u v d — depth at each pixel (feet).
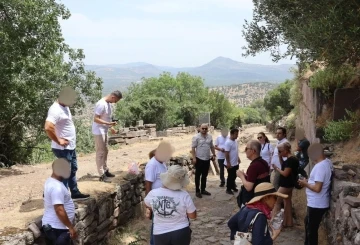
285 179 26.16
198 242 25.44
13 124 54.29
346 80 32.76
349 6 19.83
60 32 49.96
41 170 40.81
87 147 63.72
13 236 16.02
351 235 16.70
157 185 20.52
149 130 86.17
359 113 30.76
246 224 14.08
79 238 19.69
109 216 24.23
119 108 131.03
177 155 45.96
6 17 43.98
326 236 23.27
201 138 37.17
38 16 45.06
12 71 42.80
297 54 25.18
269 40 31.65
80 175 37.47
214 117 200.23
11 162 54.60
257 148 21.11
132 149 61.52
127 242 24.68
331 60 20.93
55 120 18.71
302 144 26.96
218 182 44.62
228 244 24.99
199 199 36.52
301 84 52.60
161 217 15.93
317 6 21.56
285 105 166.50
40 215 18.76
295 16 26.94
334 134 29.89
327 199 20.42
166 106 134.62
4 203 25.16
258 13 31.09
